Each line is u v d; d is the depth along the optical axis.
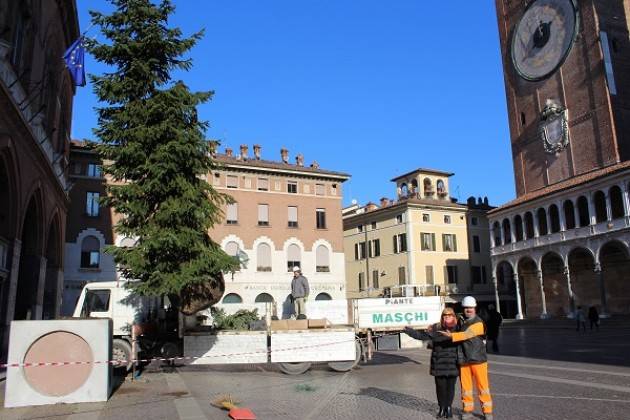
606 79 46.78
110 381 11.47
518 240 51.31
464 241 60.84
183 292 15.87
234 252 44.88
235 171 46.12
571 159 49.75
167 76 16.28
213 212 15.78
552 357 19.05
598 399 10.35
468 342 8.46
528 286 52.72
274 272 45.88
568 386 12.12
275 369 16.67
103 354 10.89
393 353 22.38
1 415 9.56
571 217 46.41
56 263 28.23
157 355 16.50
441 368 8.66
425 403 10.23
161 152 14.91
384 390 12.00
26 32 19.27
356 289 64.50
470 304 8.60
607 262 44.84
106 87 15.42
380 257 61.38
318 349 15.59
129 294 16.44
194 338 15.91
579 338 29.02
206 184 16.03
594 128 47.56
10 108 16.05
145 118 15.37
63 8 24.34
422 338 9.00
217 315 17.58
